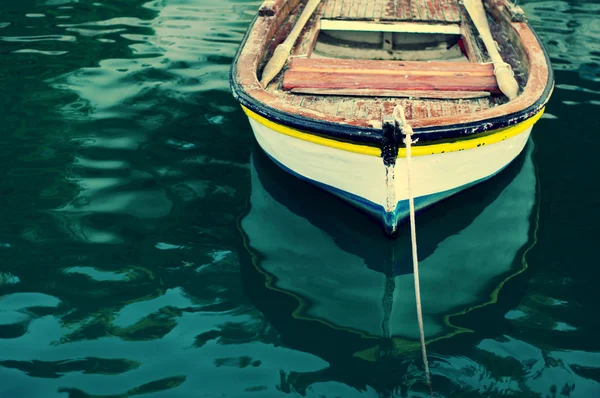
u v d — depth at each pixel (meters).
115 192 5.91
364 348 4.45
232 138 6.72
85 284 4.93
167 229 5.50
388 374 4.24
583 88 7.54
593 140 6.68
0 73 7.78
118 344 4.44
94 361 4.30
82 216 5.61
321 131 4.98
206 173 6.20
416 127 4.82
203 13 9.44
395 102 5.49
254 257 5.25
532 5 9.62
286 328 4.61
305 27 7.03
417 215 5.61
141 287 4.91
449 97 5.51
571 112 7.13
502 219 5.69
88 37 8.68
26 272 5.02
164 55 8.25
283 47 6.26
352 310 4.79
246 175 6.18
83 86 7.55
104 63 8.05
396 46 7.69
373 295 4.95
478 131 4.94
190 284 4.96
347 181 5.40
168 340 4.48
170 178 6.11
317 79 5.74
